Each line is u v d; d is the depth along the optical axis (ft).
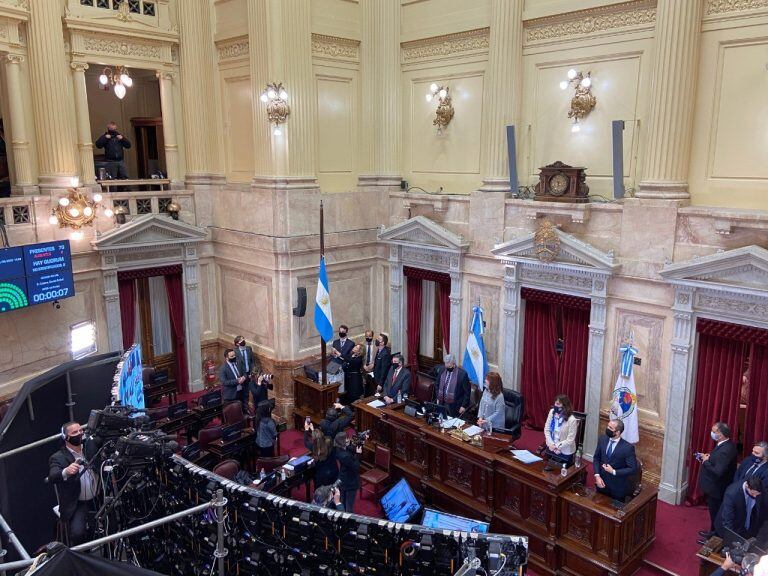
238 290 41.96
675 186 28.32
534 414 35.60
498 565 15.64
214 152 42.60
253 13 36.47
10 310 31.81
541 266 33.01
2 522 17.61
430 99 39.40
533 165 35.06
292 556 17.10
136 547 19.61
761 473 22.57
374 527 16.43
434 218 38.86
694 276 27.04
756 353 26.25
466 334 37.99
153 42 40.42
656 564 24.36
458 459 27.96
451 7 37.45
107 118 50.72
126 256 38.78
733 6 26.84
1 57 34.35
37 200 34.14
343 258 40.70
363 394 38.45
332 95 39.60
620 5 30.22
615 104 31.12
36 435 25.36
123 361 26.99
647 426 29.99
